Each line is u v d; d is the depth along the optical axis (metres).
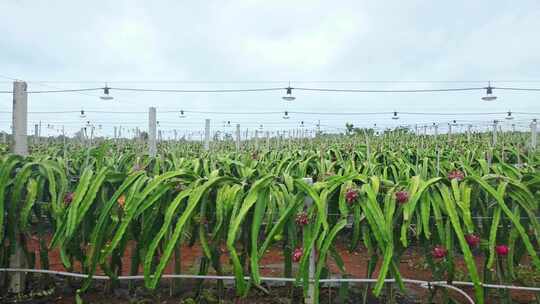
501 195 2.85
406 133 15.97
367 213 2.84
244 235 3.16
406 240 2.79
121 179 3.34
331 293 3.45
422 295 3.49
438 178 2.94
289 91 11.14
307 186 2.99
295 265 4.50
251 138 16.59
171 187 3.17
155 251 3.22
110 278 3.17
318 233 2.91
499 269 3.05
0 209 3.11
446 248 2.84
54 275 3.68
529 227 3.19
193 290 3.50
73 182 3.79
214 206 3.23
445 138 13.63
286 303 3.26
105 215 3.04
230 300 3.33
